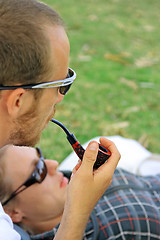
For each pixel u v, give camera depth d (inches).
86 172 48.5
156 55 201.8
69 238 48.8
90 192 49.1
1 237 44.6
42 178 75.4
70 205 49.0
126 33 225.5
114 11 258.4
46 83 41.8
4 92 40.8
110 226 70.9
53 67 41.4
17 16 38.6
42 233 78.2
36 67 39.9
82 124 141.4
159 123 145.3
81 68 181.2
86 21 236.8
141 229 71.7
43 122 46.0
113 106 154.1
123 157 102.7
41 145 127.5
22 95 41.4
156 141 135.5
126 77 176.2
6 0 39.4
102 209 73.0
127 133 138.6
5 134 44.1
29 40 38.6
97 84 168.7
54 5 258.4
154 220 73.1
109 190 76.4
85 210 49.3
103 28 229.0
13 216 76.4
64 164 101.5
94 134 136.7
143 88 168.4
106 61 190.5
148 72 182.5
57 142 129.6
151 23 244.4
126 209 73.0
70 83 45.7
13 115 42.4
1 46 38.2
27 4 40.1
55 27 41.2
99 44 208.4
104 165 51.2
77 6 261.3
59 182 78.2
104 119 145.6
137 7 269.1
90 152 47.8
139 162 101.4
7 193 74.4
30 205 75.7
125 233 71.1
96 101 156.6
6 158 74.6
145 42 216.4
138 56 198.5
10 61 38.6
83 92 161.9
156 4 277.6
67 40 42.7
